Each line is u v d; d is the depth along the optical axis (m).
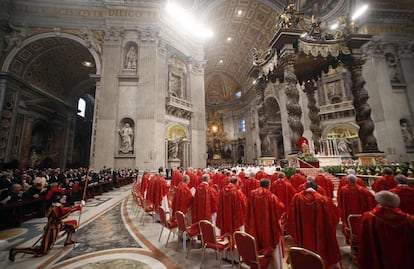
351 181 3.53
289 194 4.28
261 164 10.52
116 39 14.98
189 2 19.66
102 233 4.54
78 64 18.39
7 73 13.38
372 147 8.41
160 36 16.03
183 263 3.08
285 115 19.36
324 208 2.40
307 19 19.06
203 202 3.66
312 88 10.80
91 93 26.45
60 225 3.66
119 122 14.13
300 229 2.55
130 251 3.56
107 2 14.97
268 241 2.62
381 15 16.86
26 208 6.08
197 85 20.89
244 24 24.17
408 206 2.93
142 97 14.48
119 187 12.20
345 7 18.02
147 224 5.24
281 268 2.65
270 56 9.30
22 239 4.23
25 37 14.23
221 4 21.05
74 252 3.53
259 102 10.82
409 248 1.68
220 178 7.63
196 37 21.41
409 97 15.95
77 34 14.83
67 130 20.75
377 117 15.77
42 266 3.03
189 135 19.42
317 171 7.62
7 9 14.06
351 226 2.91
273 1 20.38
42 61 16.09
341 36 8.68
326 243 2.32
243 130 34.38
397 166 7.66
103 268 2.96
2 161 13.27
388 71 16.27
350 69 8.98
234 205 3.16
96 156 13.26
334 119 19.00
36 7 14.55
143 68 14.90
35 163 16.69
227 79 35.88
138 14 15.52
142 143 13.88
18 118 14.62
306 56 8.78
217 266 2.96
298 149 7.90
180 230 3.61
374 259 1.80
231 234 3.03
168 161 16.81
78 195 8.16
